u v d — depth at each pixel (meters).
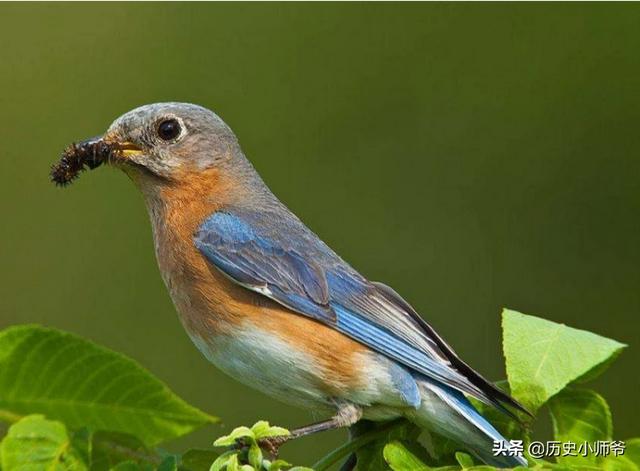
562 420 7.39
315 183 16.27
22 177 16.27
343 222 16.03
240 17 17.08
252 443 6.71
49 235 15.88
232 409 14.56
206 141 9.22
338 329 8.41
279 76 16.83
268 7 17.08
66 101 16.69
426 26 16.67
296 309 8.44
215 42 17.00
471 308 15.41
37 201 16.12
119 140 9.16
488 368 15.26
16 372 7.10
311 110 16.61
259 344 8.42
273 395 8.62
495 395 7.63
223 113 16.69
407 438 8.23
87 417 7.30
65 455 6.68
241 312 8.48
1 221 15.99
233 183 9.29
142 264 15.69
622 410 14.41
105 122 16.56
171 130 9.12
